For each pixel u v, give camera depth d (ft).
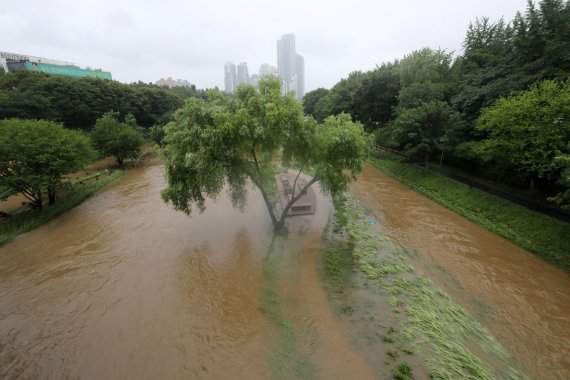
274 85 47.93
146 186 95.50
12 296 41.86
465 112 90.12
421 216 68.85
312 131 50.47
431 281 43.83
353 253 51.80
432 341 32.55
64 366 30.48
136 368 30.01
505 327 35.65
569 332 34.81
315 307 38.75
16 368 30.42
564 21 68.69
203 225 63.16
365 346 32.40
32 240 58.34
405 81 137.08
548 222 55.36
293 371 29.58
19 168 65.72
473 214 67.31
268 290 42.32
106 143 116.16
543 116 54.60
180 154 45.93
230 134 42.91
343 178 51.85
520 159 60.39
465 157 83.05
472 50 128.98
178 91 322.14
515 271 46.78
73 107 164.45
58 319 37.22
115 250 53.78
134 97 200.44
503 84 78.23
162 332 34.81
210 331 34.86
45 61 345.51
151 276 45.91
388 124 144.66
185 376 29.04
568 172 46.09
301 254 51.75
